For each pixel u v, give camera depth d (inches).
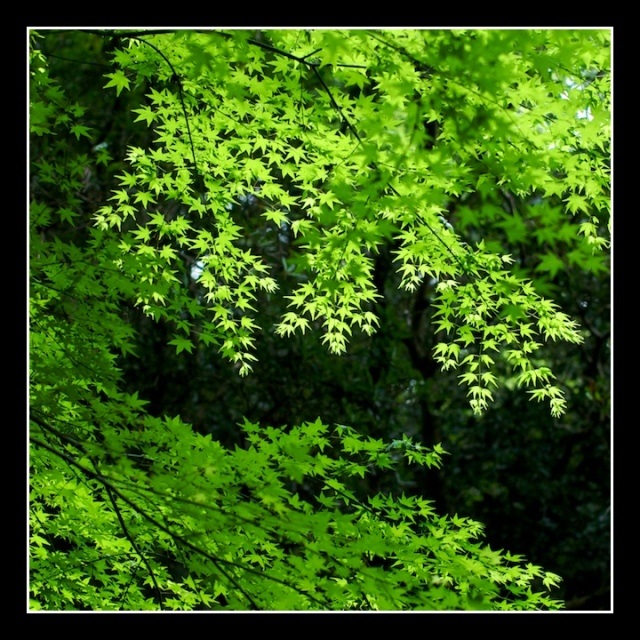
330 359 365.1
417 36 120.1
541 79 138.0
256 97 168.1
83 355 161.6
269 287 179.3
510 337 159.5
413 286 170.9
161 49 157.9
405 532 152.7
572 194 144.3
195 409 374.6
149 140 367.2
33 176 295.9
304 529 131.8
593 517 398.6
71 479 156.8
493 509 411.2
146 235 175.8
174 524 145.1
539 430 411.2
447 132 129.4
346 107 153.1
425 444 404.2
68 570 168.1
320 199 163.8
